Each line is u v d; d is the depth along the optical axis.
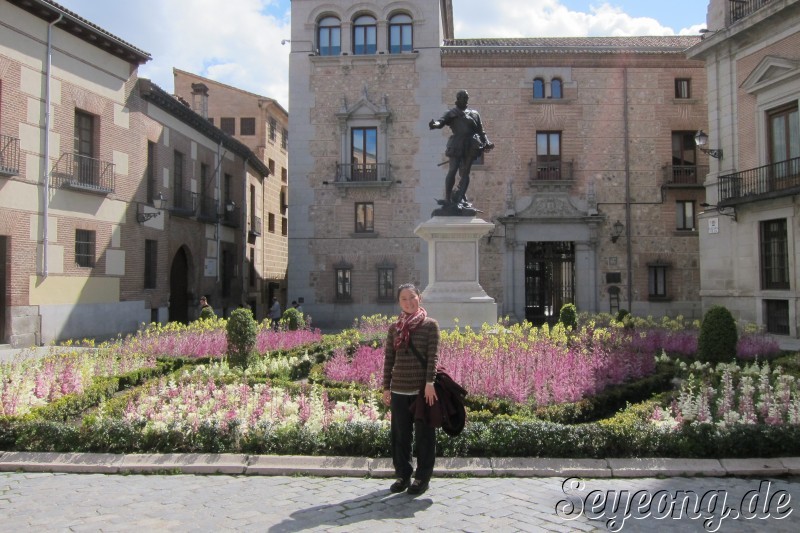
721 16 22.03
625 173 27.86
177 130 25.86
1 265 17.20
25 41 17.83
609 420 6.87
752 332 16.47
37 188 18.17
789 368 11.12
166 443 6.49
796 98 19.05
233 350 10.91
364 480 5.75
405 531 4.40
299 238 28.12
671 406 7.44
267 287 38.88
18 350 16.34
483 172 27.88
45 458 6.31
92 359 11.12
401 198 28.00
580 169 27.89
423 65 28.02
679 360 12.23
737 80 21.61
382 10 28.27
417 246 27.91
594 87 28.03
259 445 6.41
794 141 19.44
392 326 5.64
